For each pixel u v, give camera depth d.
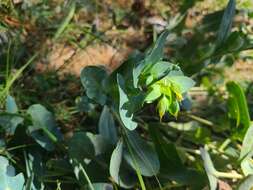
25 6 0.71
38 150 0.58
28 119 0.57
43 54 0.70
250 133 0.59
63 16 0.72
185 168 0.58
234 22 0.81
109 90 0.56
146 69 0.52
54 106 0.67
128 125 0.51
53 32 0.71
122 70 0.55
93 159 0.57
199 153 0.64
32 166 0.56
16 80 0.66
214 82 0.73
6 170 0.54
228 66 0.74
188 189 0.61
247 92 0.75
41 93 0.67
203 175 0.58
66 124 0.66
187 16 0.80
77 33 0.73
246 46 0.63
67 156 0.59
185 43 0.72
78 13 0.74
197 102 0.71
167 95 0.52
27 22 0.71
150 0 0.79
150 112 0.69
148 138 0.66
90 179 0.57
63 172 0.58
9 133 0.59
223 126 0.67
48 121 0.58
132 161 0.57
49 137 0.57
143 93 0.52
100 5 0.76
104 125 0.58
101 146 0.57
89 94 0.56
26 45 0.70
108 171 0.57
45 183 0.58
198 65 0.65
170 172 0.59
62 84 0.69
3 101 0.62
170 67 0.52
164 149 0.59
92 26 0.75
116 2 0.77
